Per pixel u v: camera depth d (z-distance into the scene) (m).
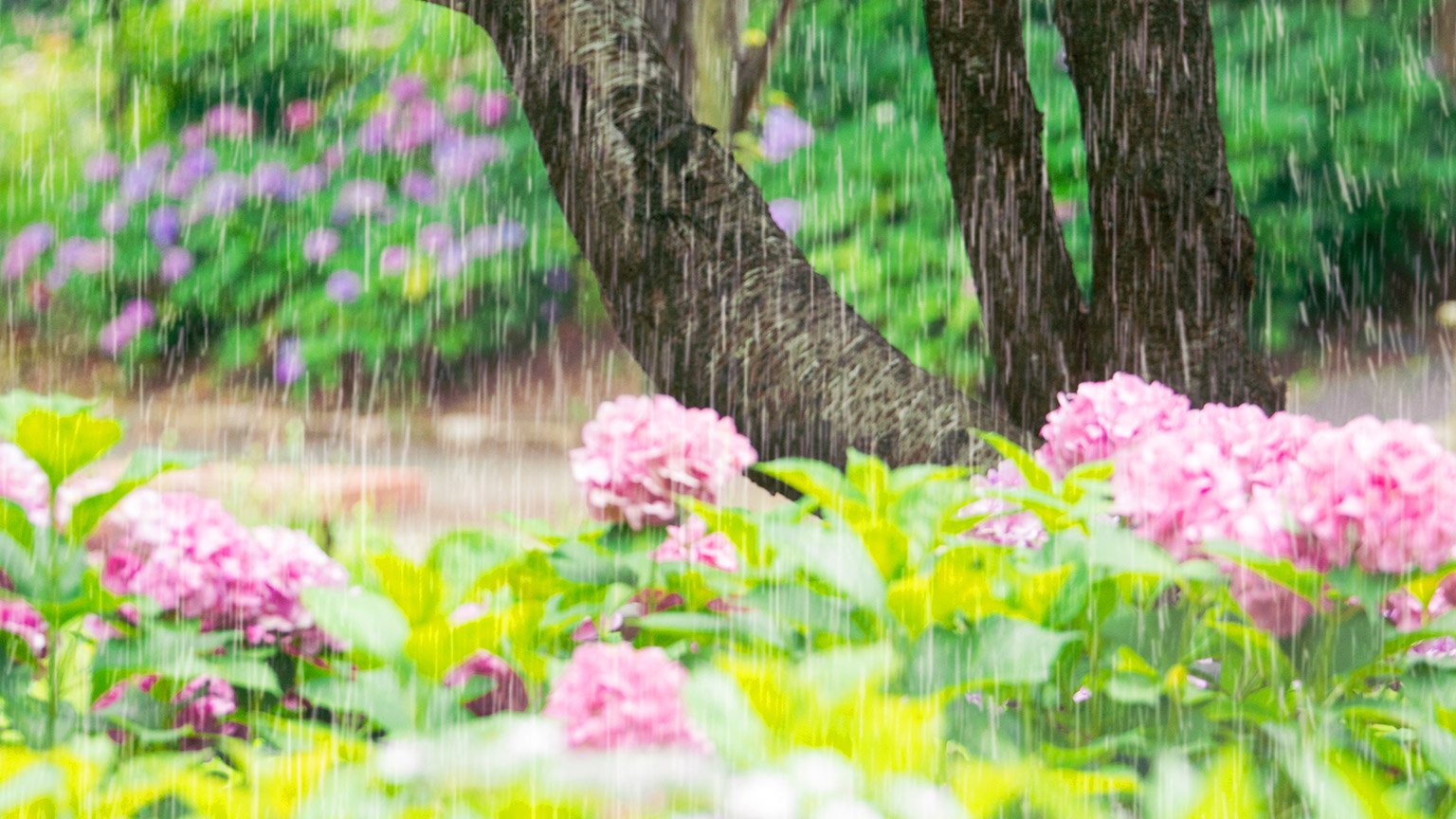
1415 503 2.45
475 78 13.23
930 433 4.00
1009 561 2.74
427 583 2.54
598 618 2.99
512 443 11.41
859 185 10.65
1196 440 2.93
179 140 14.23
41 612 2.62
